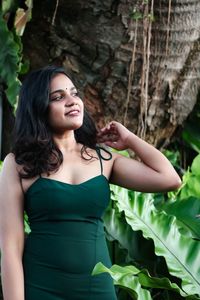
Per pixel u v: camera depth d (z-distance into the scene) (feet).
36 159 8.70
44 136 8.80
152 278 10.39
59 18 14.43
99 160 9.08
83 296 8.57
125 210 12.00
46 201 8.59
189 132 16.97
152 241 12.42
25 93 8.98
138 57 14.43
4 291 8.50
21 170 8.77
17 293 8.43
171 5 14.20
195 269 11.34
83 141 9.29
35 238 8.66
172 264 11.30
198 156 14.49
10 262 8.52
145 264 12.44
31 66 14.90
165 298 12.17
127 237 12.53
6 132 14.42
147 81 14.57
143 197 12.16
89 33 14.34
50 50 14.66
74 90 9.02
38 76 8.95
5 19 13.99
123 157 9.30
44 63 14.80
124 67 14.48
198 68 15.12
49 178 8.70
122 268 9.92
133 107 14.88
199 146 16.97
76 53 14.55
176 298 12.12
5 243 8.58
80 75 14.64
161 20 14.34
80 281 8.56
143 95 14.71
